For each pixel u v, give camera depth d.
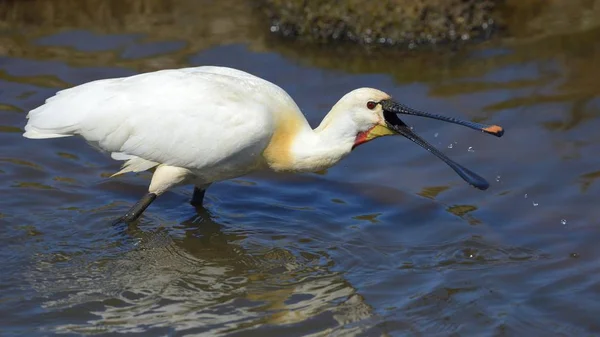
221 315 11.57
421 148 15.89
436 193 14.64
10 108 16.42
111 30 19.22
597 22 19.42
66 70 17.67
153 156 13.01
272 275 12.56
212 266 12.78
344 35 19.02
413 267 12.73
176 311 11.63
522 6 20.17
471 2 19.16
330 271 12.65
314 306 11.80
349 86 17.50
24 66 17.78
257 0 20.39
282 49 18.81
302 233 13.64
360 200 14.57
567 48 18.56
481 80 17.64
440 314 11.62
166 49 18.53
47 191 14.37
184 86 12.93
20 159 15.20
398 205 14.37
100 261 12.73
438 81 17.67
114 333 11.09
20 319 11.31
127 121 12.83
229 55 18.44
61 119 12.86
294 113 13.08
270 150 13.09
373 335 11.20
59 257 12.74
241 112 12.80
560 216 13.85
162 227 13.73
